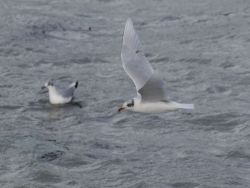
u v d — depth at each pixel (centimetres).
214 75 2295
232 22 2723
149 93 1452
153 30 2664
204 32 2633
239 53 2453
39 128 1966
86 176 1723
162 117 2033
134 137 1919
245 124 1983
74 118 2030
